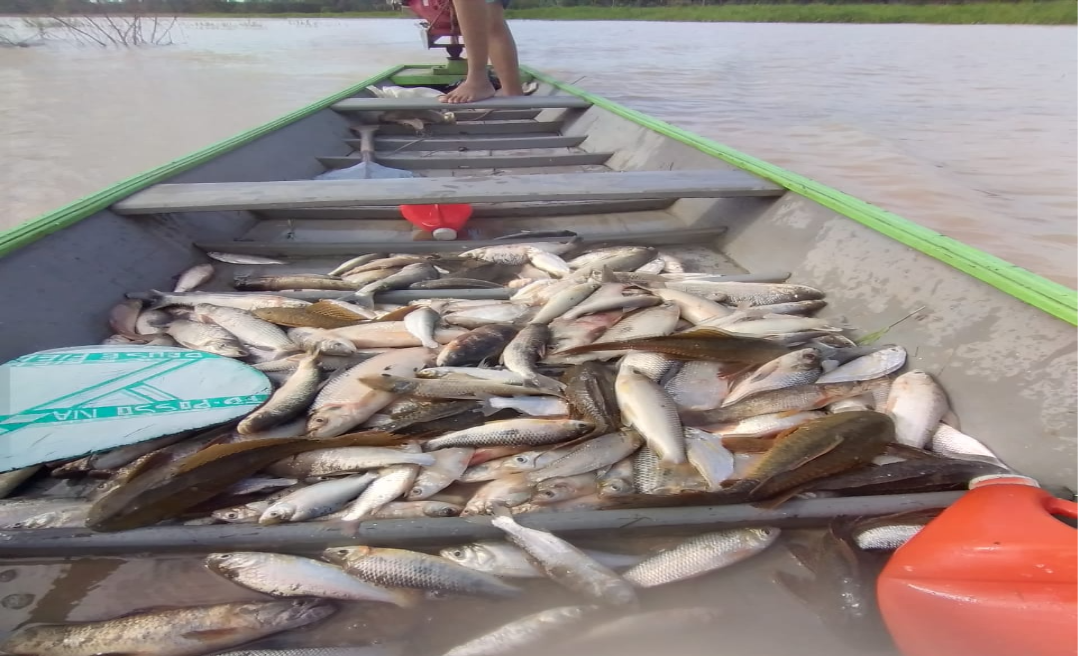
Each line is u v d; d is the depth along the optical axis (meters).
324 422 2.15
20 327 2.53
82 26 22.34
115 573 1.72
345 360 2.58
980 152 8.91
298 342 2.74
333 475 2.00
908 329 2.71
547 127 7.37
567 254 3.87
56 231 2.99
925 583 1.58
